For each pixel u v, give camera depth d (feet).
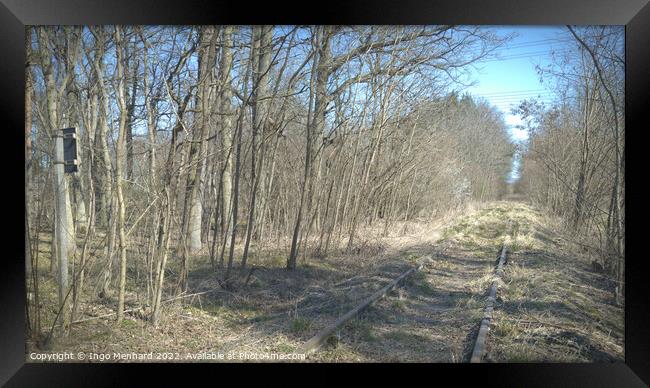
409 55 45.50
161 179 25.63
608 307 28.96
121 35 25.54
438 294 32.53
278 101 39.14
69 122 28.02
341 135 45.83
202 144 27.86
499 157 121.39
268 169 44.47
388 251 48.55
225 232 36.32
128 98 29.99
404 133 58.80
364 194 50.08
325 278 35.63
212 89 32.83
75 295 22.31
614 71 33.32
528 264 42.24
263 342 21.62
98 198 30.73
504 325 24.18
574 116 59.77
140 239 27.55
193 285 30.48
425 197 80.64
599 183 45.65
